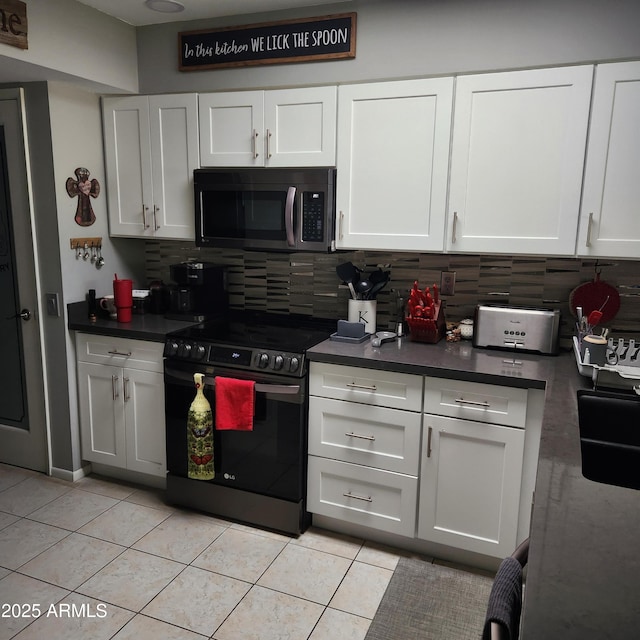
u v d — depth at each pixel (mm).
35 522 2633
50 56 2416
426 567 2355
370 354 2373
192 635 1963
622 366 2033
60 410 3010
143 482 3016
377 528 2451
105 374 2900
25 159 2793
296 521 2529
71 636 1940
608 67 2076
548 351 2398
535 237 2295
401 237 2508
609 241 2189
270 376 2447
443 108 2340
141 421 2854
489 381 2129
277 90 2598
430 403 2256
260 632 1983
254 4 2502
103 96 2967
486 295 2693
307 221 2596
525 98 2213
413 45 2361
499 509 2219
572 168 2191
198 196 2785
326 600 2150
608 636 687
